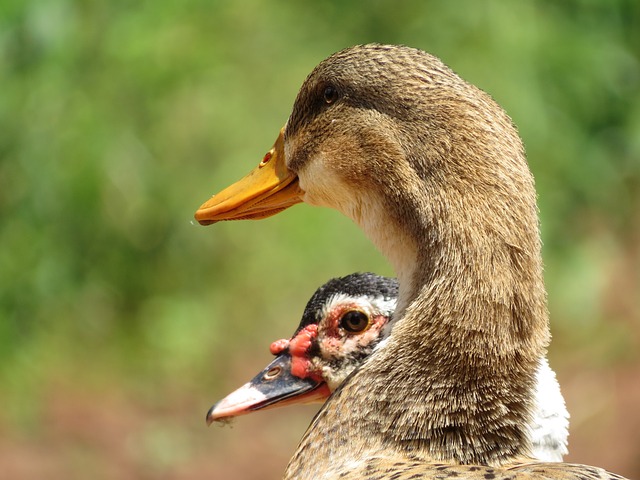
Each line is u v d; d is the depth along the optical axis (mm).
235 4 12195
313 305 5680
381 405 4598
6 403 10633
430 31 11602
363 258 11203
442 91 4727
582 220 11625
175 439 10453
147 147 11281
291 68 11773
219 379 10984
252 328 11234
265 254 11469
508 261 4520
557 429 4902
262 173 5520
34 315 11031
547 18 11773
